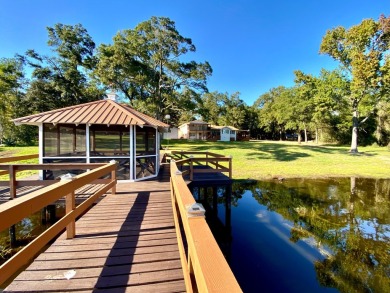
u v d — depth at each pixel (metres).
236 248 4.72
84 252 2.63
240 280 3.62
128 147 7.24
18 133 24.73
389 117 26.38
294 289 3.40
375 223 5.94
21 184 4.69
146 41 18.69
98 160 6.66
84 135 7.59
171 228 3.36
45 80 23.02
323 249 4.62
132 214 3.95
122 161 6.86
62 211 6.24
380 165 14.60
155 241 2.94
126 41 18.17
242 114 49.03
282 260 4.23
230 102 50.06
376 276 3.70
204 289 0.81
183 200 1.84
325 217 6.43
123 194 5.32
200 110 20.33
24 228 5.36
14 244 4.65
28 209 1.70
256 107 57.06
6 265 1.63
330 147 26.38
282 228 5.70
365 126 28.97
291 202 7.88
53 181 4.75
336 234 5.31
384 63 18.27
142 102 18.98
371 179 11.25
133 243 2.87
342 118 29.75
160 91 19.84
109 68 17.53
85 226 3.40
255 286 3.47
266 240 5.06
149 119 7.72
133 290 1.99
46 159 6.39
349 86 20.08
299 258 4.29
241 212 7.03
